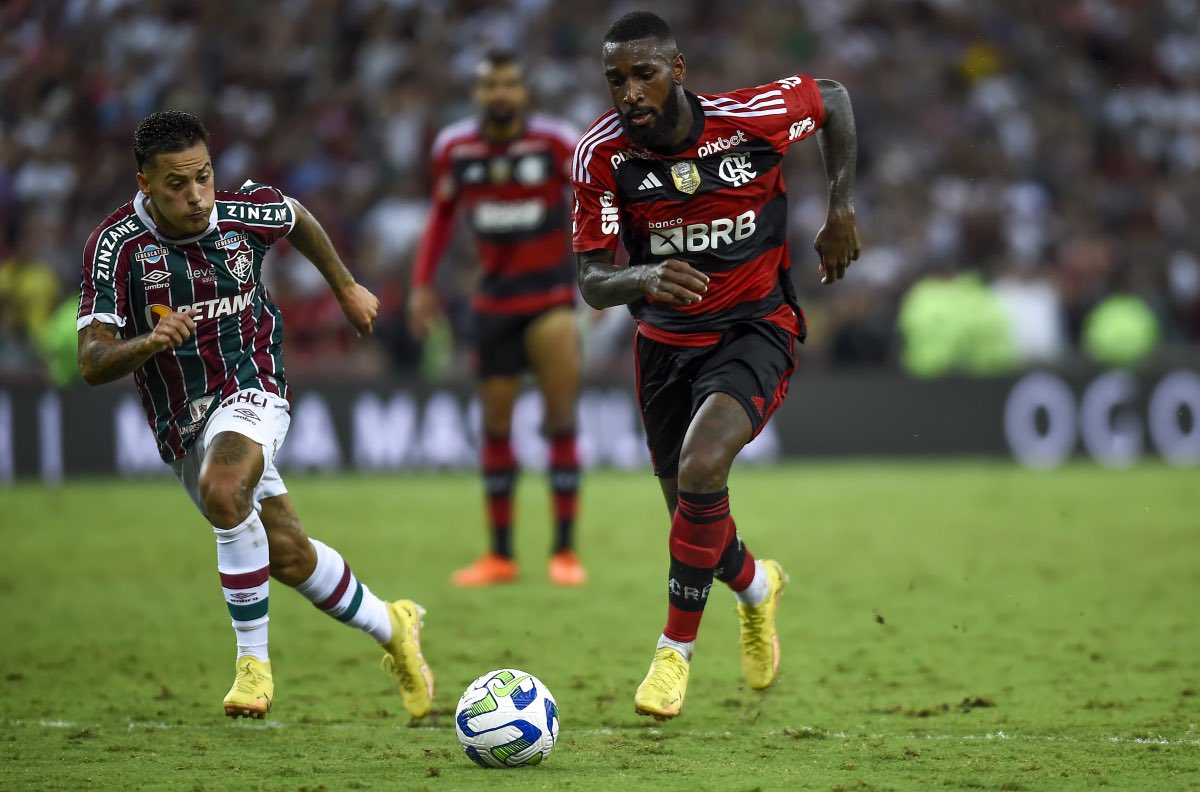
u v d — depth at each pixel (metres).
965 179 71.69
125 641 24.84
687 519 16.55
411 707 18.31
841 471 54.50
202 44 69.06
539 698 15.43
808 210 65.50
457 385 54.06
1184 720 17.98
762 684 18.86
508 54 30.34
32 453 51.06
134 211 17.20
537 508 45.06
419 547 36.88
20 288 55.28
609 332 58.75
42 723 18.38
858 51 75.19
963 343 57.97
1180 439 56.31
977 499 45.47
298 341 57.09
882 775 14.90
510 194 30.70
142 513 43.69
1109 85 79.44
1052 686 20.38
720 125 17.11
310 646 24.38
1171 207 73.06
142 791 14.30
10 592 30.38
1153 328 61.50
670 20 74.44
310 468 52.94
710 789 14.24
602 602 28.61
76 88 66.31
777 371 17.39
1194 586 29.83
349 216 63.66
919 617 26.58
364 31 71.69
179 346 16.78
